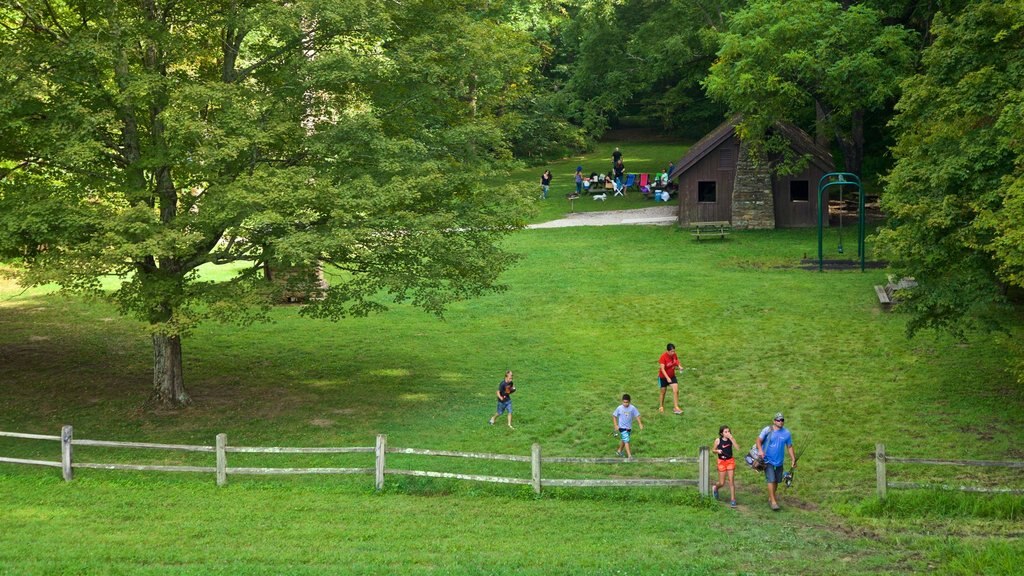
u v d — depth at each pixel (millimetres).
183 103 20672
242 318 22156
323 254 22766
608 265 40406
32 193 20703
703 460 17703
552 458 18000
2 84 20094
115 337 31812
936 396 23531
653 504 17812
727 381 25625
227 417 23688
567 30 68312
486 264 23766
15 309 35688
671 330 30719
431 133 24641
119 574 12961
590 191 60312
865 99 41656
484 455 17906
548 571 13242
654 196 57281
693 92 79000
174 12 23281
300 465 20406
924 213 21781
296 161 23484
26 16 22469
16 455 21109
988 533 15500
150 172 22891
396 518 16500
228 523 15977
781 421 17328
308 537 15234
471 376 26938
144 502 17312
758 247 42656
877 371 25703
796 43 42438
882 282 35000
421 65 23125
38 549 14180
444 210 23641
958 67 22812
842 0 48750
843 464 19734
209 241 22562
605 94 68125
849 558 14336
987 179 20781
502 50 25781
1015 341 26406
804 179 46781
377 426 22812
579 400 24562
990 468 19312
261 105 22266
